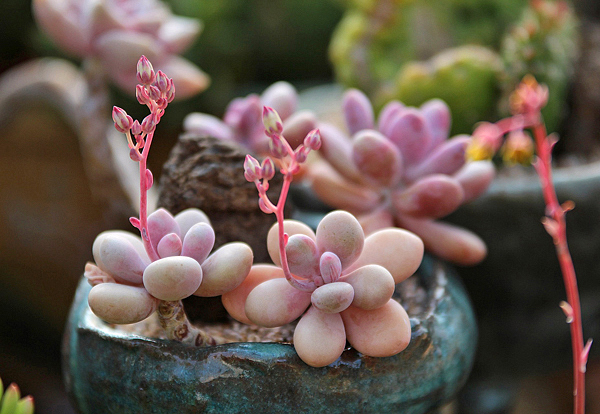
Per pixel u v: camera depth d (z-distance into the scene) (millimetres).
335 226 379
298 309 386
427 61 615
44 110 758
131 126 365
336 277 377
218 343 411
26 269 859
